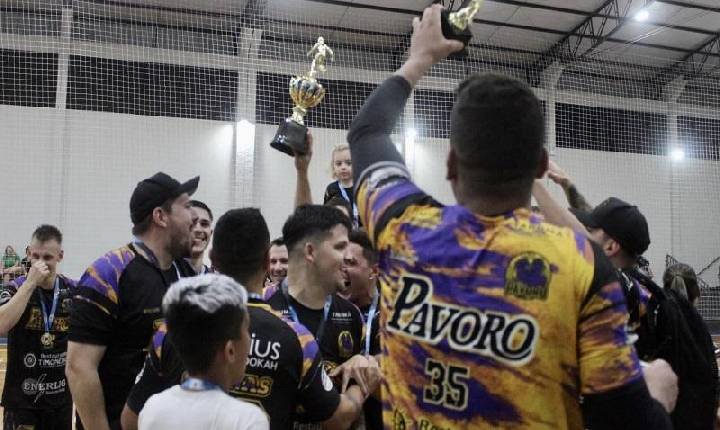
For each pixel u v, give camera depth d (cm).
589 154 1680
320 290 239
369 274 277
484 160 99
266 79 1476
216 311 159
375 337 260
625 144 1722
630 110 1734
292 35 1495
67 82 1329
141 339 250
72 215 1323
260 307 195
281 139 285
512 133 98
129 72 1376
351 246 276
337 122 1491
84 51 1340
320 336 239
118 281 248
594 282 96
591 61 1694
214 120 1430
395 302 106
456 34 125
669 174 1755
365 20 1484
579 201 245
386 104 121
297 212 243
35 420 449
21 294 396
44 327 447
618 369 93
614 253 230
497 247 99
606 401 93
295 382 190
